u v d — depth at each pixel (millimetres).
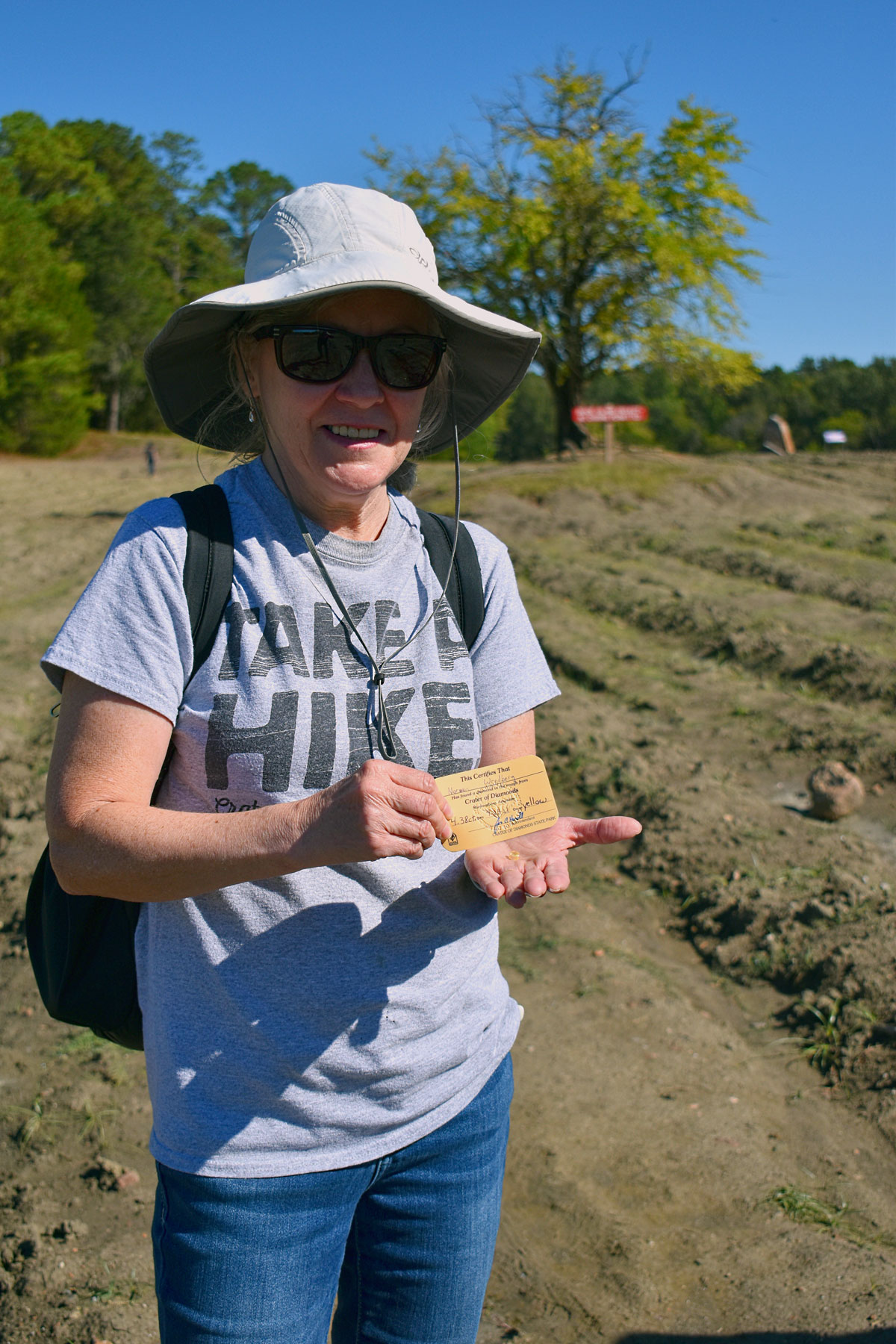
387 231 1394
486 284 23234
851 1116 3270
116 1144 3074
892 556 10438
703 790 5469
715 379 24141
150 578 1283
